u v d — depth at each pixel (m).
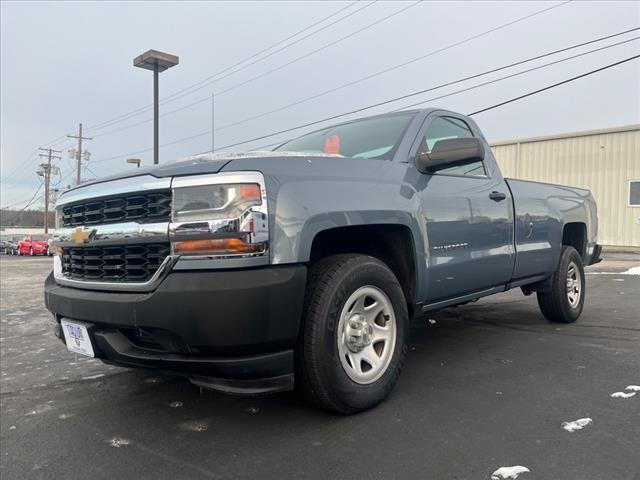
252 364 2.41
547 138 20.73
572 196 5.52
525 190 4.57
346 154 3.68
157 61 15.77
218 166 2.48
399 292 3.10
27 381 3.94
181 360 2.42
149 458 2.51
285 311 2.44
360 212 2.82
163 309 2.36
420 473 2.24
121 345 2.59
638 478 2.14
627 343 4.41
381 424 2.76
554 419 2.77
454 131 4.04
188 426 2.88
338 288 2.70
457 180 3.71
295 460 2.40
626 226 18.86
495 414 2.87
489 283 4.04
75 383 3.84
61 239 3.09
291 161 2.67
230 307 2.32
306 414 2.94
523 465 2.27
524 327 5.21
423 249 3.27
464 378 3.52
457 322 5.57
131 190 2.60
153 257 2.52
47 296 3.07
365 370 2.95
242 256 2.36
